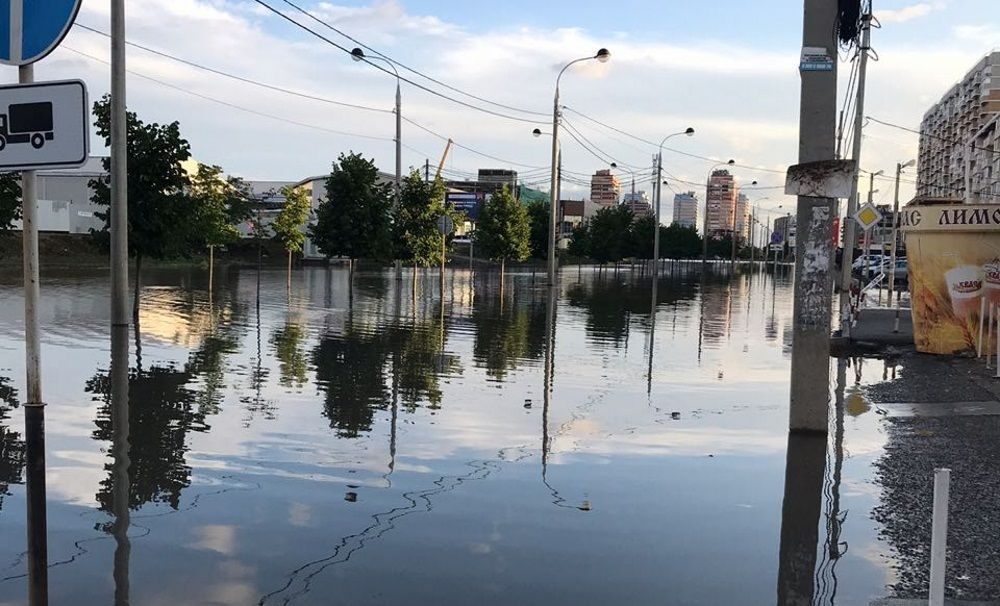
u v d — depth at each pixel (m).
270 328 16.81
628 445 7.58
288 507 5.57
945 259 14.06
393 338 15.59
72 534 4.97
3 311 18.69
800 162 7.80
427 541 4.97
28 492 5.76
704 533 5.23
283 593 4.18
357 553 4.76
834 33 7.70
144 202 17.66
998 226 13.62
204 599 4.09
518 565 4.63
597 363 13.10
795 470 6.75
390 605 4.07
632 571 4.58
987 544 5.07
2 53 4.54
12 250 42.34
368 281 37.03
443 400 9.60
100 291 26.11
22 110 4.32
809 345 8.03
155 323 17.11
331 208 26.11
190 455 6.88
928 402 9.81
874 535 5.23
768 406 9.65
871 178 51.84
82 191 61.12
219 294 26.75
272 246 62.34
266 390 9.93
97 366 11.38
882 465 6.92
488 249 42.19
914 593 4.34
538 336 16.59
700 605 4.16
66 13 4.50
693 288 40.09
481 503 5.75
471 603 4.11
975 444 7.66
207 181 33.16
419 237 30.69
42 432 5.75
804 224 7.97
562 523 5.36
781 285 47.84
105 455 6.82
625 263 92.00
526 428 8.22
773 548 4.98
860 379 11.66
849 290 16.98
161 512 5.42
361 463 6.76
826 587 4.41
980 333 13.45
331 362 12.37
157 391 9.66
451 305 24.17
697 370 12.61
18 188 13.90
